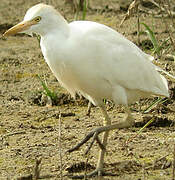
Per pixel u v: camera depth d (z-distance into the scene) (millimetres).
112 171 9984
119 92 10164
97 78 9875
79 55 9555
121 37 10273
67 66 9664
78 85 10117
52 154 10852
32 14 9703
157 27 18547
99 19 20812
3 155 10898
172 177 9156
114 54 9914
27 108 13938
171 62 14945
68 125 12562
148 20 19438
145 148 10891
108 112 13391
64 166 10180
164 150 10750
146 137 11516
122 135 11727
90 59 9664
